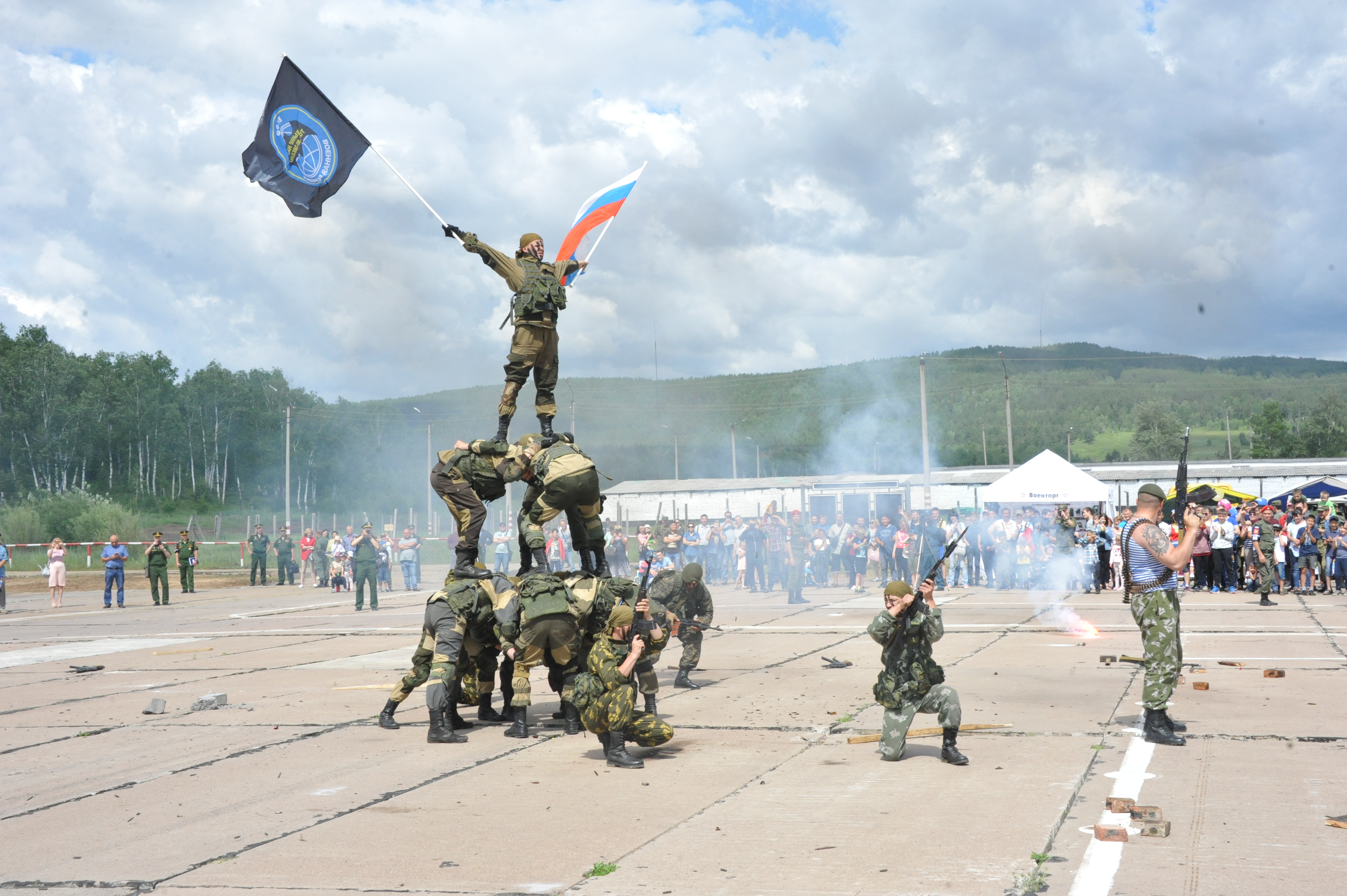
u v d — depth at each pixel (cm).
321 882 497
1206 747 745
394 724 918
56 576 2772
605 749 748
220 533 9506
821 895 457
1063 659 1257
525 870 505
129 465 11562
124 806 663
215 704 1038
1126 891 451
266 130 1060
